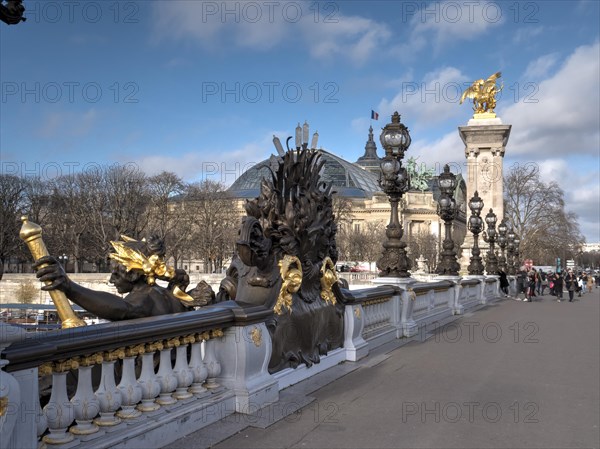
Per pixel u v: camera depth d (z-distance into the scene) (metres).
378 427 6.61
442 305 21.05
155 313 7.11
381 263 15.04
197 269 81.38
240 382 6.75
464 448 5.98
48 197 63.06
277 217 8.40
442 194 23.34
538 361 11.25
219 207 74.12
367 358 10.96
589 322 20.03
